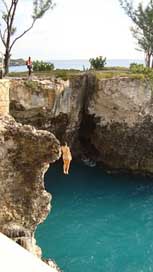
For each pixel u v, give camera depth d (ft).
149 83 123.13
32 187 55.06
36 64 152.25
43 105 115.65
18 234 53.26
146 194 107.24
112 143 132.77
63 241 77.71
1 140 52.19
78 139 142.72
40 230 82.79
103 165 136.05
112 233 82.17
